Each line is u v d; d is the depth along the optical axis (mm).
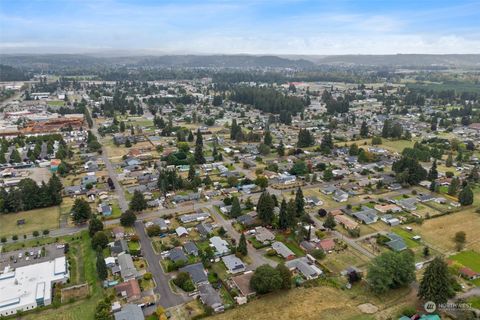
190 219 121250
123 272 90750
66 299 82625
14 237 108438
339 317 76188
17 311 78312
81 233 113062
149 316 77125
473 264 96625
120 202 136375
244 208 131000
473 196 141625
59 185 140875
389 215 126562
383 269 83500
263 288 81875
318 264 96938
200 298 82062
